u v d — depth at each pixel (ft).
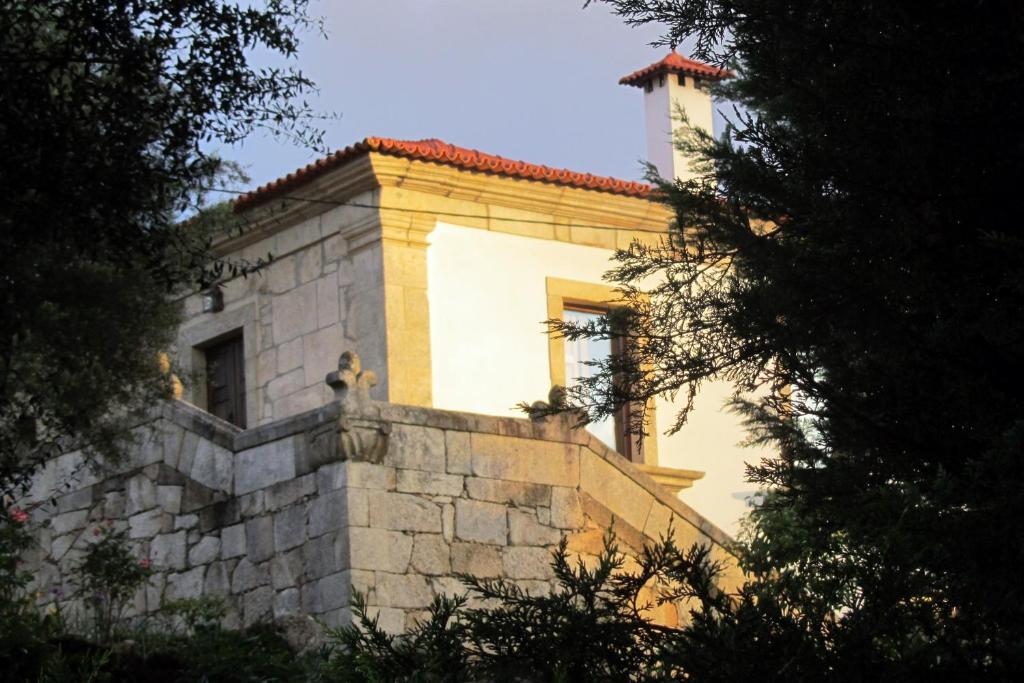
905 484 36.58
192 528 79.20
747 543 83.61
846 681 33.78
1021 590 35.81
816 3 46.01
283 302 107.55
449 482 76.02
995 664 35.58
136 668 63.41
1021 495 35.63
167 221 55.77
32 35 50.06
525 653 36.68
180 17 51.49
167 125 52.49
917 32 44.62
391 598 71.92
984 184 44.68
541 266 108.47
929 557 35.94
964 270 44.80
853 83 45.52
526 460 79.71
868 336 46.52
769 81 49.16
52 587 85.20
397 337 100.32
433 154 101.55
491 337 104.88
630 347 53.26
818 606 35.12
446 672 36.70
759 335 48.52
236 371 111.65
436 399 101.24
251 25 52.39
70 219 50.49
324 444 73.26
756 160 48.06
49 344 64.85
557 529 79.87
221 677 64.39
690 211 51.39
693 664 34.65
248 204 107.34
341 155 100.42
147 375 73.92
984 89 43.65
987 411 44.32
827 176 46.34
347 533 71.61
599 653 36.37
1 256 52.65
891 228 44.62
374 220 101.24
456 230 104.88
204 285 56.08
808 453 49.26
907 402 46.52
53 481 86.63
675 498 85.51
